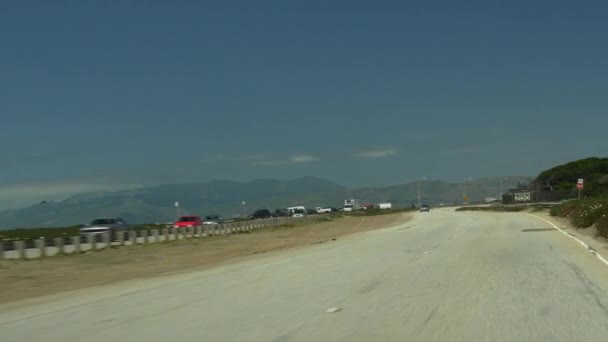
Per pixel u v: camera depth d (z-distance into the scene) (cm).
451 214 9306
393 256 2380
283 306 1229
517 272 1712
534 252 2345
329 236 4591
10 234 6178
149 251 3528
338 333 952
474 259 2136
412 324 1012
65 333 1030
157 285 1736
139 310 1252
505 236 3416
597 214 3722
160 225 7412
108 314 1216
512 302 1211
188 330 1009
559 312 1095
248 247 3709
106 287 1778
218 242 4316
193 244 4112
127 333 1006
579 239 3000
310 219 8494
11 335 1031
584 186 10388
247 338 932
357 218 10044
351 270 1898
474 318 1052
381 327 992
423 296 1318
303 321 1059
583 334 919
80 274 2350
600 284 1449
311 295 1377
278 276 1803
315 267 2039
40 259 3038
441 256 2308
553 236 3272
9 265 2748
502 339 891
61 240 3388
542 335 914
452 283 1520
